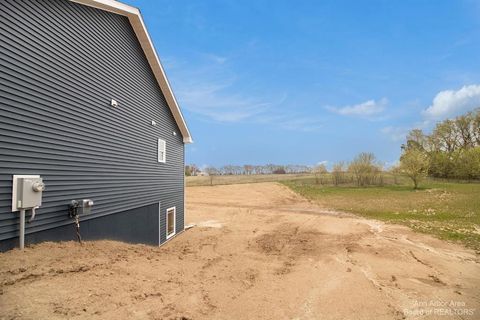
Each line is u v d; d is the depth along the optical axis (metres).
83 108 8.04
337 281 7.77
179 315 4.85
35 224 6.38
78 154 7.80
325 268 9.02
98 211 8.73
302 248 12.12
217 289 6.35
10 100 5.70
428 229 16.88
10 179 5.72
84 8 8.20
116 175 9.79
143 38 11.24
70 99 7.48
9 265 5.12
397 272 8.88
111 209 9.47
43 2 6.62
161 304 5.12
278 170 73.94
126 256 7.53
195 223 20.88
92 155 8.44
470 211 23.44
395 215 23.00
